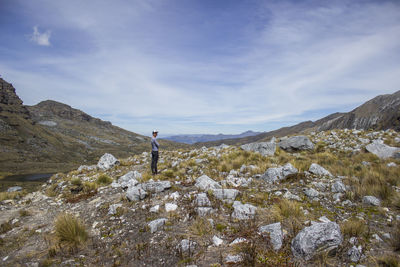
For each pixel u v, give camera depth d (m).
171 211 6.08
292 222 4.90
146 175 10.88
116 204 7.17
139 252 4.31
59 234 5.30
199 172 11.60
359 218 5.11
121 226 5.71
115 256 4.41
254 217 5.15
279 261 3.66
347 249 3.77
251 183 8.66
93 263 4.27
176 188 8.23
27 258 4.81
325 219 5.11
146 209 6.48
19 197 11.66
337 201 6.36
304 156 13.55
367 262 3.54
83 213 7.28
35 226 6.92
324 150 15.05
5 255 5.09
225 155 15.31
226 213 5.78
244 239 4.38
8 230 6.90
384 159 10.95
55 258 4.64
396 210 5.48
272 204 6.23
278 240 4.17
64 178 14.73
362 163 10.51
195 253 4.16
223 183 8.68
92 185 10.81
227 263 3.73
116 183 10.54
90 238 5.36
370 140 15.47
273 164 11.36
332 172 9.41
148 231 5.20
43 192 12.06
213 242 4.47
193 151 20.14
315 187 7.66
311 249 3.71
